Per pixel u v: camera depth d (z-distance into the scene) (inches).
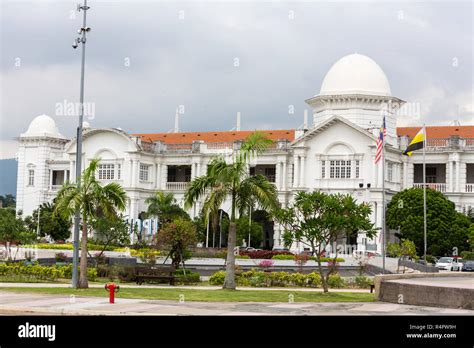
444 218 3075.8
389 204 3289.9
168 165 4072.3
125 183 3922.2
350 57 3700.8
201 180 1674.5
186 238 1984.5
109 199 1641.2
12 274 1899.6
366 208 1652.3
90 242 2933.1
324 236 1647.4
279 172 3730.3
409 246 2578.7
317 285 1856.5
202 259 2428.6
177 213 3496.6
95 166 1628.9
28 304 1187.9
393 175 3523.6
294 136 3946.9
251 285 1836.9
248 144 1657.2
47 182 4505.4
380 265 2642.7
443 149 3548.2
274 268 2320.4
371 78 3612.2
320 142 3506.4
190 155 3973.9
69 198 1592.0
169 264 2222.0
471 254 2903.5
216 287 1749.5
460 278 1605.6
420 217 3048.7
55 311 1115.3
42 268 1865.2
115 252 2679.6
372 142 3376.0
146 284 1804.9
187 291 1539.1
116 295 1387.8
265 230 4015.8
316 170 3508.9
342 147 3459.6
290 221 1667.1
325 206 1641.2
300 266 2263.8
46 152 4495.6
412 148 2795.3
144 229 3503.9
